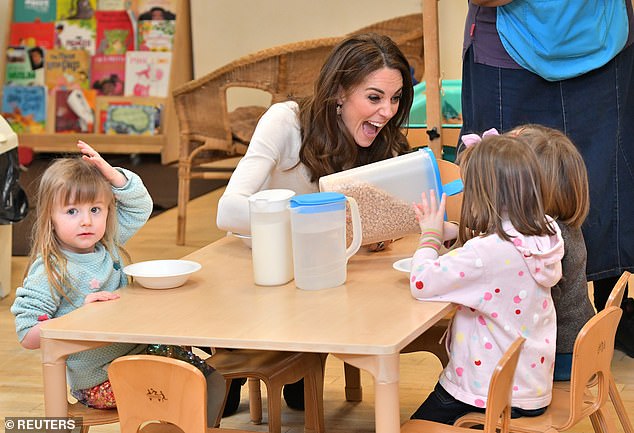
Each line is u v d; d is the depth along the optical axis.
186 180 4.93
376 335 1.67
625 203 2.91
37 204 2.06
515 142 1.93
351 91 2.29
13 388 3.02
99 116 7.06
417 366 3.16
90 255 2.10
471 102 2.94
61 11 7.19
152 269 2.11
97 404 2.02
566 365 2.12
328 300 1.91
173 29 7.02
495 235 1.90
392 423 1.64
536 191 1.90
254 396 2.70
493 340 1.91
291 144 2.41
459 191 2.20
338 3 6.73
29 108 7.14
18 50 7.19
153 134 6.99
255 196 2.05
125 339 1.74
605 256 2.93
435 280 1.87
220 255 2.32
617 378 2.96
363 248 2.33
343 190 2.15
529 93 2.84
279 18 6.87
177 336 1.71
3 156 3.92
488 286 1.88
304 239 1.98
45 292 2.01
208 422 2.04
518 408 1.93
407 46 4.94
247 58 4.77
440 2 6.23
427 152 2.21
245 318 1.80
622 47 2.80
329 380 3.05
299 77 4.83
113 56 7.07
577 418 1.87
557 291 2.08
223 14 6.97
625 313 3.14
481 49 2.88
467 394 1.94
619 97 2.85
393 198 2.18
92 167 2.09
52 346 1.80
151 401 1.66
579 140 2.84
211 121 4.89
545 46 2.75
